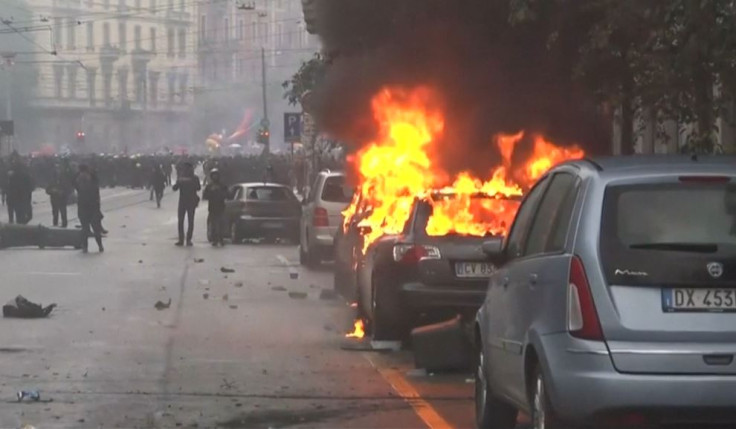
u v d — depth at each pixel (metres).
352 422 13.71
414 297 18.39
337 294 28.08
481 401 12.84
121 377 16.62
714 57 14.91
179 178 45.66
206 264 37.12
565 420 9.84
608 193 10.03
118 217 66.00
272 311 24.81
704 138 16.09
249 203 46.31
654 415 9.60
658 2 15.56
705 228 9.84
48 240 43.38
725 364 9.56
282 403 14.83
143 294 27.97
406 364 17.95
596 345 9.63
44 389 15.63
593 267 9.80
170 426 13.41
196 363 17.91
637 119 21.08
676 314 9.65
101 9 146.38
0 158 78.56
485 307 12.65
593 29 17.19
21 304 23.48
